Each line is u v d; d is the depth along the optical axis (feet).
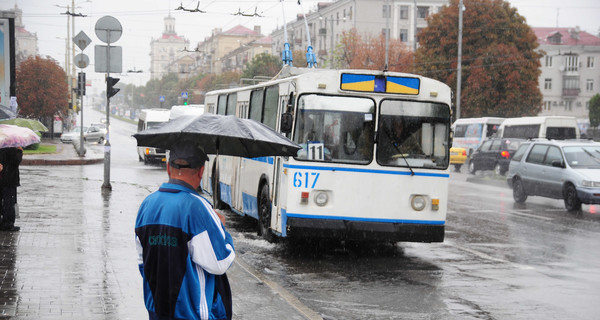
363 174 33.12
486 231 44.57
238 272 28.12
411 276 29.99
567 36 307.58
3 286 23.91
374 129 33.32
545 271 31.48
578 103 300.40
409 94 33.58
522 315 23.50
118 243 33.40
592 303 25.35
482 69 165.07
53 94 190.19
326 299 25.55
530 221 50.21
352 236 32.91
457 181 93.91
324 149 33.01
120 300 22.38
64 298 22.45
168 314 11.32
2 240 33.45
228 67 425.28
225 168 50.34
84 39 75.87
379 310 24.00
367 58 209.56
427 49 175.01
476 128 148.05
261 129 12.97
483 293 26.84
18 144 32.07
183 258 11.26
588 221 50.93
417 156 33.63
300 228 32.63
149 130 12.53
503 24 167.84
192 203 11.42
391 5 277.03
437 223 33.65
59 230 36.91
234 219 48.75
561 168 58.75
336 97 33.24
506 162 99.91
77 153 119.24
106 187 59.57
